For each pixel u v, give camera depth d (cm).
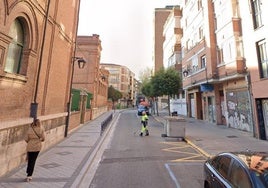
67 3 1323
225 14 1781
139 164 862
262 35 1355
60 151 1034
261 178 313
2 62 661
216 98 2133
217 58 1939
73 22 1495
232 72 1644
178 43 3400
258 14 1416
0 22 629
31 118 863
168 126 1454
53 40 1105
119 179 693
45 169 761
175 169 797
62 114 1327
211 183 437
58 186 609
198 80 2286
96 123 2359
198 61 2323
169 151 1098
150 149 1141
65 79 1401
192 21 2570
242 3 1580
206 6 2058
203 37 2177
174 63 3419
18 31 791
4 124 669
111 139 1444
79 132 1669
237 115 1753
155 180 682
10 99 728
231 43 1675
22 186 602
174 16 3441
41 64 970
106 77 4588
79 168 778
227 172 392
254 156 393
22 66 822
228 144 1226
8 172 716
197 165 852
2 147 680
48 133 1114
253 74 1438
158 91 3008
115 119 2994
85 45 3058
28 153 652
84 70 3006
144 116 1628
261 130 1380
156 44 6247
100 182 669
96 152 1052
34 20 852
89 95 2684
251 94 1461
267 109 1346
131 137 1527
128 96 9619
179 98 3666
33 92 902
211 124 2188
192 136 1495
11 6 676
